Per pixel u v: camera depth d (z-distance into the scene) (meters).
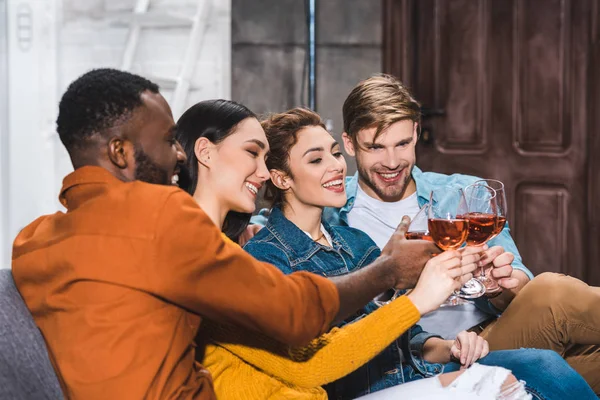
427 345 1.96
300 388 1.61
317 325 1.41
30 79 3.69
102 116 1.39
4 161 3.68
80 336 1.30
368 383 1.87
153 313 1.32
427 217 1.78
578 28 4.30
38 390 1.32
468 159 4.43
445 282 1.58
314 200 1.88
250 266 1.36
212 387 1.44
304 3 4.26
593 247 4.37
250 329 1.41
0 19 3.66
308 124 1.91
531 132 4.39
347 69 4.34
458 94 4.41
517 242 4.43
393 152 2.29
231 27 4.24
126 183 1.38
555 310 2.09
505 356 1.80
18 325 1.35
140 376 1.29
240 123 1.70
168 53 3.77
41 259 1.37
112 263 1.30
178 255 1.30
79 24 3.73
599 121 4.32
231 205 1.71
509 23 4.35
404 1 4.34
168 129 1.45
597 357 2.18
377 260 1.61
